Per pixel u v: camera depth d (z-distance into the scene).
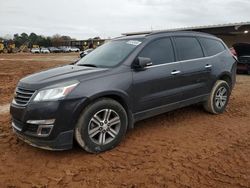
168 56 5.32
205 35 6.35
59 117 3.95
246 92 9.50
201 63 5.85
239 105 7.50
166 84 5.16
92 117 4.20
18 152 4.44
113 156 4.27
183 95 5.53
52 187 3.48
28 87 4.20
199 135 5.15
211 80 6.10
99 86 4.26
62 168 3.93
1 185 3.53
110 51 5.28
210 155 4.32
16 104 4.27
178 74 5.34
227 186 3.48
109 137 4.47
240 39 26.64
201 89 5.92
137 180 3.62
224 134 5.21
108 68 4.63
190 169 3.89
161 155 4.31
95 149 4.29
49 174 3.78
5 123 5.86
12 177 3.72
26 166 4.00
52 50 77.31
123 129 4.57
